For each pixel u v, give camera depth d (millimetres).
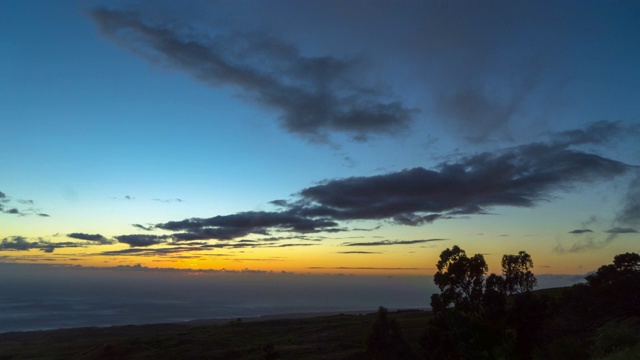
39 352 93938
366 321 101250
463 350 39844
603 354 26375
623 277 49812
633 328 30969
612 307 47875
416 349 54156
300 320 120562
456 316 41219
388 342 46562
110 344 84062
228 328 110625
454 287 45438
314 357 66562
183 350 78688
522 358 43125
